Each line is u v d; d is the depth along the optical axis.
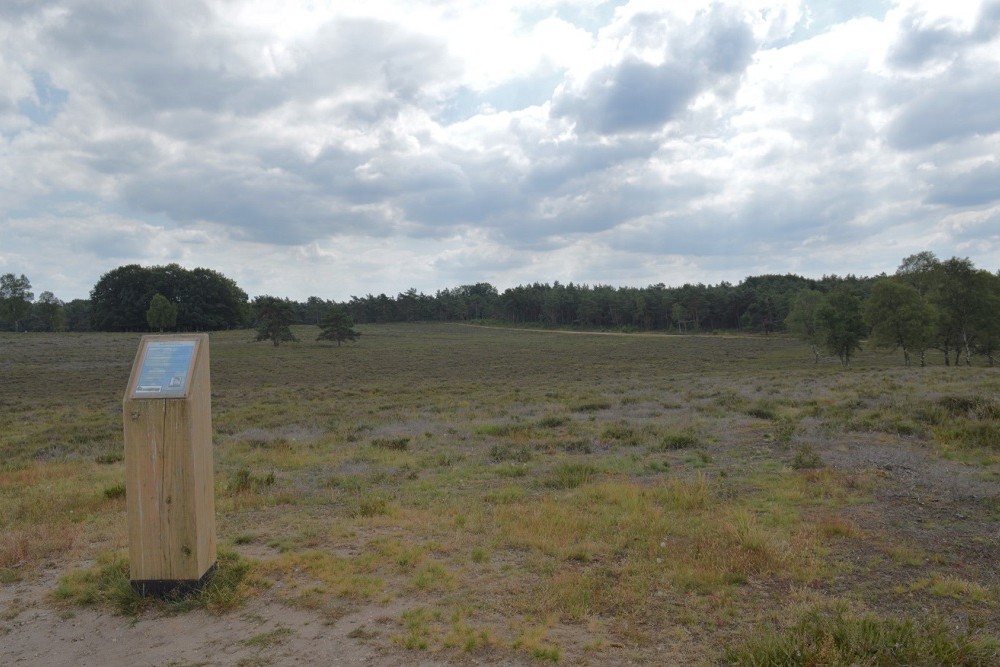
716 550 5.58
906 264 59.56
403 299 164.25
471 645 3.88
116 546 6.16
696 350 80.31
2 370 56.25
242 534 6.38
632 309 137.75
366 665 3.71
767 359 65.75
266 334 91.12
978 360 59.00
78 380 48.88
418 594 4.80
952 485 7.84
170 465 4.68
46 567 5.70
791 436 11.77
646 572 5.18
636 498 7.48
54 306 116.06
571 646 3.92
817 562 5.29
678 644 3.93
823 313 57.59
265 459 12.18
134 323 115.31
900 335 47.44
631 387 32.66
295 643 4.02
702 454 10.79
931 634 3.80
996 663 3.61
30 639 4.23
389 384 42.75
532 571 5.29
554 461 10.87
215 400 32.41
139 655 3.95
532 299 156.25
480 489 8.79
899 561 5.39
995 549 5.63
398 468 10.72
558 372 52.03
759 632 4.02
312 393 36.19
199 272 122.62
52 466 11.78
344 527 6.66
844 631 3.80
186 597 4.67
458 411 22.97
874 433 11.88
